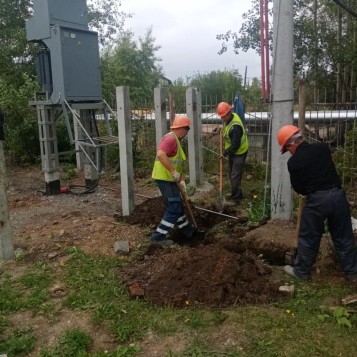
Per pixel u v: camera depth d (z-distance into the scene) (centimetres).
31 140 1241
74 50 838
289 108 595
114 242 602
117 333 386
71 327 401
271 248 552
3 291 470
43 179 1083
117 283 480
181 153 587
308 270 476
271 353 350
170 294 439
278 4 575
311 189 455
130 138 721
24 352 373
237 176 782
